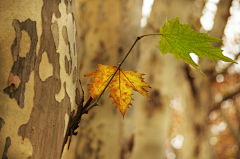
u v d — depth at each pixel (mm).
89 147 2920
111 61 2912
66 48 1027
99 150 2904
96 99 1056
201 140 6148
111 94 1088
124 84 1090
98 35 2930
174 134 13672
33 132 974
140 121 4105
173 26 1060
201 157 6219
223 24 5512
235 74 8812
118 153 2930
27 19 979
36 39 984
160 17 4375
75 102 1052
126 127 3021
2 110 958
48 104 992
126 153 3016
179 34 1065
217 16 5535
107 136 2912
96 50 2924
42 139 984
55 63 1004
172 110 13016
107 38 2922
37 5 988
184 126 6262
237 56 6117
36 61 983
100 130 2920
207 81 6070
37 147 978
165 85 4230
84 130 2955
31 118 974
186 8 4406
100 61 2918
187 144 6125
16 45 971
